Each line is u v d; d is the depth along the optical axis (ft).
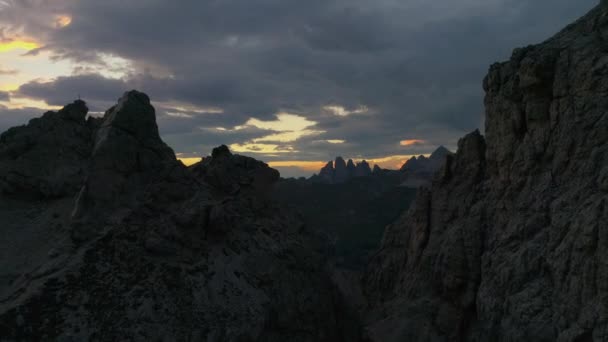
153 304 170.40
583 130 162.71
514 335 157.89
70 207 195.52
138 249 188.65
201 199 221.46
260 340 186.39
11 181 201.36
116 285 170.40
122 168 206.69
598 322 131.13
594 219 140.67
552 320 150.00
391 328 215.51
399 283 246.27
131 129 215.31
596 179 152.46
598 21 175.63
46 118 222.07
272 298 205.05
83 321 153.28
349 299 265.13
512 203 188.65
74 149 217.56
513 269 170.40
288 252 238.89
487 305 178.91
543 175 177.27
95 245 179.52
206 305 181.78
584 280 139.54
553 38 195.00
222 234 217.36
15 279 164.35
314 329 214.48
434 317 209.36
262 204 263.08
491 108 206.28
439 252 214.69
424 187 249.34
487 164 212.23
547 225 169.48
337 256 438.81
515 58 195.72
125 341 154.20
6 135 224.12
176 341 163.43
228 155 274.16
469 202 214.90
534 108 181.16
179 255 196.65
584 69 163.94
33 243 180.45
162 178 217.15
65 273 164.45
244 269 209.67
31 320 146.92
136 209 200.64
